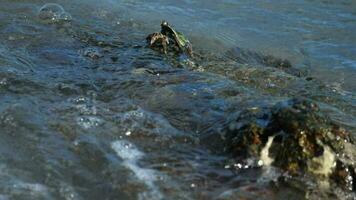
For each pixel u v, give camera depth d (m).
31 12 33.19
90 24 33.25
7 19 31.50
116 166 18.28
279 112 18.92
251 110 20.20
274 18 38.16
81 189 17.12
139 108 22.12
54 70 25.47
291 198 17.23
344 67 32.34
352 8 40.03
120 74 25.53
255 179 17.91
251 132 18.89
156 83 24.50
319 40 35.59
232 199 17.05
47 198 16.56
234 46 33.97
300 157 18.09
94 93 23.31
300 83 27.14
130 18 35.75
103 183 17.44
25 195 16.58
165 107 22.27
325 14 38.97
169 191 17.28
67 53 27.84
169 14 37.59
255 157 18.48
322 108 23.86
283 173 18.03
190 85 24.28
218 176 18.08
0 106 21.17
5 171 17.56
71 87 23.64
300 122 18.38
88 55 27.86
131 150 19.27
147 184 17.52
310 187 17.59
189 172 18.23
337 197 17.31
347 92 28.14
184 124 21.06
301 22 37.78
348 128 21.56
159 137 20.12
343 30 36.88
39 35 29.84
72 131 20.06
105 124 20.73
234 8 39.38
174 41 29.95
